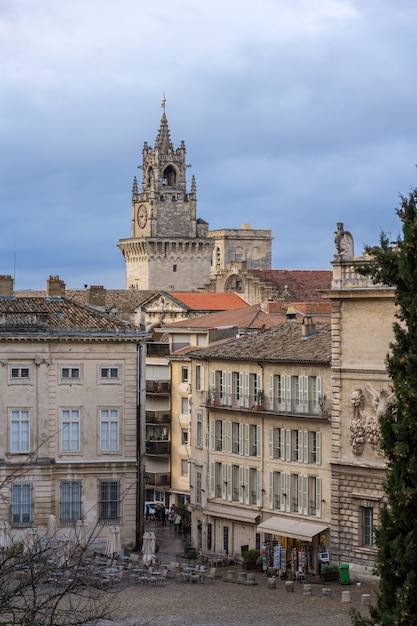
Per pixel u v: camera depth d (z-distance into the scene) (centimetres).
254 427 13775
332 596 11431
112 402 13600
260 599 11250
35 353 13388
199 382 14938
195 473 14838
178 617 10475
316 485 12838
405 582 8338
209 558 13462
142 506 14050
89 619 7294
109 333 13538
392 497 8488
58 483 13425
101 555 13262
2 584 7025
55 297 14362
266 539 13400
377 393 12031
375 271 8944
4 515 13225
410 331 8606
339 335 12319
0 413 13312
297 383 13162
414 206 8875
